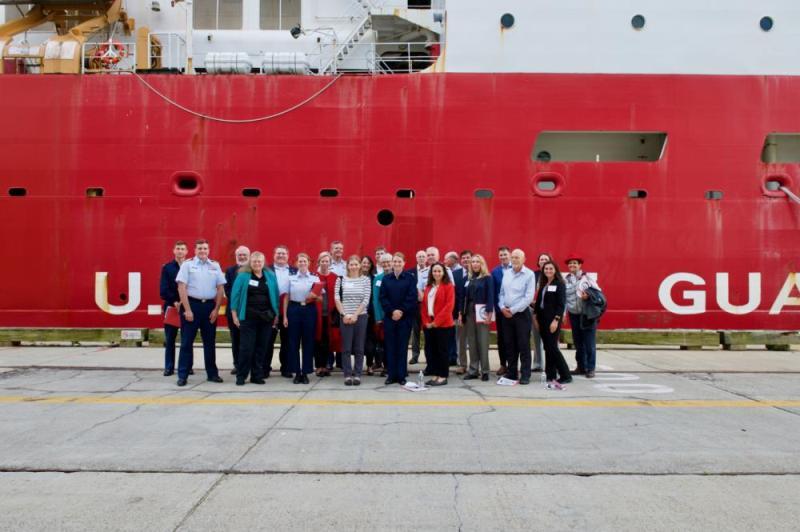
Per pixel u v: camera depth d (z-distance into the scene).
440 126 11.22
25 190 11.36
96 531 3.21
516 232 11.22
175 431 5.17
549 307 7.43
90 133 11.34
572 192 11.24
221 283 7.66
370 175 11.23
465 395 6.81
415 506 3.56
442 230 11.23
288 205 11.27
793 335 10.90
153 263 11.29
